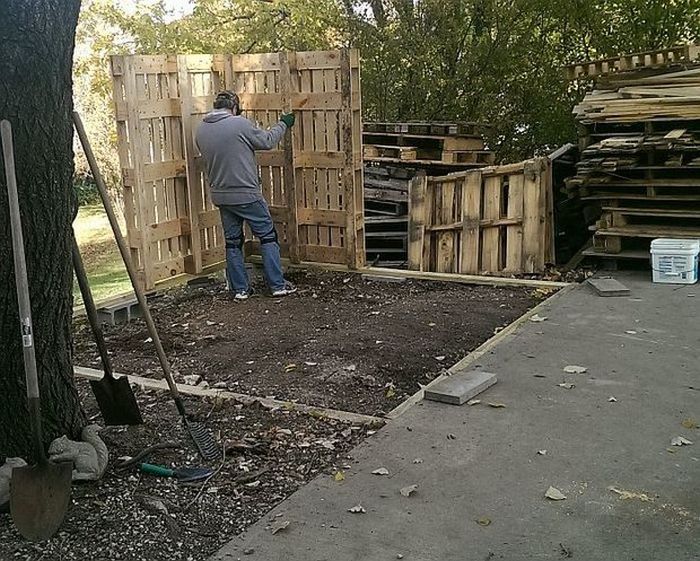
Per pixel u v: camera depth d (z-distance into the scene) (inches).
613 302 280.4
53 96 152.1
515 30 434.3
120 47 538.9
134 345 259.3
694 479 155.6
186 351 251.3
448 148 369.1
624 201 330.6
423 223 347.6
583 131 336.8
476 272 340.2
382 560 131.8
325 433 182.9
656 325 252.1
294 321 278.1
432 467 163.3
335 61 323.0
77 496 153.0
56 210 157.0
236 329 272.1
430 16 443.2
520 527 140.6
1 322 153.1
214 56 334.6
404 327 265.4
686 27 402.0
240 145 301.6
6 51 145.2
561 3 413.4
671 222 331.6
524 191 332.8
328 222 343.0
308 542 137.6
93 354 251.6
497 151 451.2
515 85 443.2
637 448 169.3
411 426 183.5
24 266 138.2
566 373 213.8
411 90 451.2
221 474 163.5
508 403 194.9
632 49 409.1
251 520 145.9
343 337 256.5
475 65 442.9
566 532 138.6
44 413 161.3
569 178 333.1
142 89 305.7
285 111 338.0
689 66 332.8
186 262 332.8
